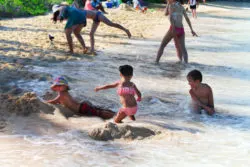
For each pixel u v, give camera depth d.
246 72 14.98
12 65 13.21
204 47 20.05
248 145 7.92
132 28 25.22
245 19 33.78
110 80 12.45
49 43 17.80
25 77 11.86
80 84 11.74
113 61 15.41
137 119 9.23
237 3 52.66
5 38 18.50
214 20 32.50
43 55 15.32
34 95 9.72
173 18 15.62
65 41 18.59
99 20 16.30
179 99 11.05
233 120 9.53
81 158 7.10
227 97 11.55
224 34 24.66
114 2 36.19
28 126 8.55
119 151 7.49
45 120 8.88
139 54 17.28
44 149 7.43
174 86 12.45
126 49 18.22
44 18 26.92
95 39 20.25
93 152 7.39
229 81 13.52
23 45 17.03
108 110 9.61
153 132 8.40
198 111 9.99
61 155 7.19
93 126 8.58
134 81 12.74
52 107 9.45
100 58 15.78
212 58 17.39
